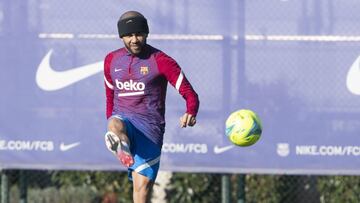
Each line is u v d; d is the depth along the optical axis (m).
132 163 22.58
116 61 23.70
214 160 30.75
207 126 30.78
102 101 31.33
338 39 30.50
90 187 39.22
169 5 30.97
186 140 30.78
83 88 31.38
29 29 31.58
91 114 31.36
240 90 30.70
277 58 30.64
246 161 30.67
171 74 23.36
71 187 39.38
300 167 30.53
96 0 31.41
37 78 31.55
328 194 35.75
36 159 31.47
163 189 36.50
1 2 31.59
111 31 31.33
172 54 30.94
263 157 30.59
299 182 34.84
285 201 34.91
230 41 30.78
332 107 30.50
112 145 22.62
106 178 38.84
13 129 31.52
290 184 34.69
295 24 30.61
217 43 30.81
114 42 31.33
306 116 30.56
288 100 30.64
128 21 23.05
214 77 30.78
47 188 39.22
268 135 30.61
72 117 31.38
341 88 30.53
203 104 30.81
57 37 31.52
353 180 35.47
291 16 30.64
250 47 30.70
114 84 23.97
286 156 30.56
